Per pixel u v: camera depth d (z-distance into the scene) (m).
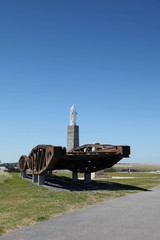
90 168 24.94
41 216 9.99
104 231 8.05
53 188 20.70
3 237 7.48
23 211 11.04
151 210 11.27
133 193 17.17
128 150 20.95
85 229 8.29
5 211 11.10
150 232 7.93
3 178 28.27
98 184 23.94
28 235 7.68
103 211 11.06
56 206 12.17
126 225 8.77
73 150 28.28
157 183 25.02
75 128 44.44
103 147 23.28
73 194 16.47
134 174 44.38
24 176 34.62
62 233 7.87
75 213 10.66
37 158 24.84
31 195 16.52
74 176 27.03
